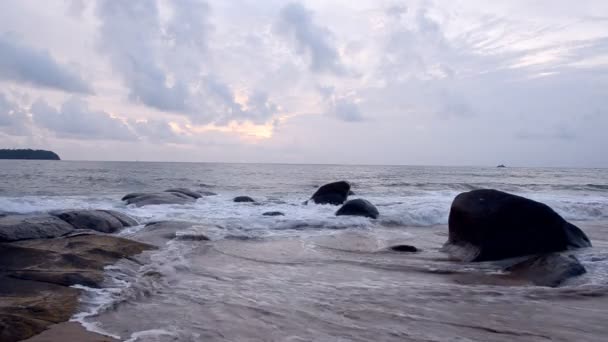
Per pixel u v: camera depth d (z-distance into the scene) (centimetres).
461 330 511
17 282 643
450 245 1053
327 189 1942
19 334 468
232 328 507
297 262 888
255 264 861
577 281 724
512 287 704
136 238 1051
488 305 606
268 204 1894
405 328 514
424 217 1587
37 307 548
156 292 648
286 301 615
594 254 913
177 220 1388
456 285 719
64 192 2464
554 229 967
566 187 3266
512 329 516
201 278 739
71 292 618
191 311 565
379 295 651
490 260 925
